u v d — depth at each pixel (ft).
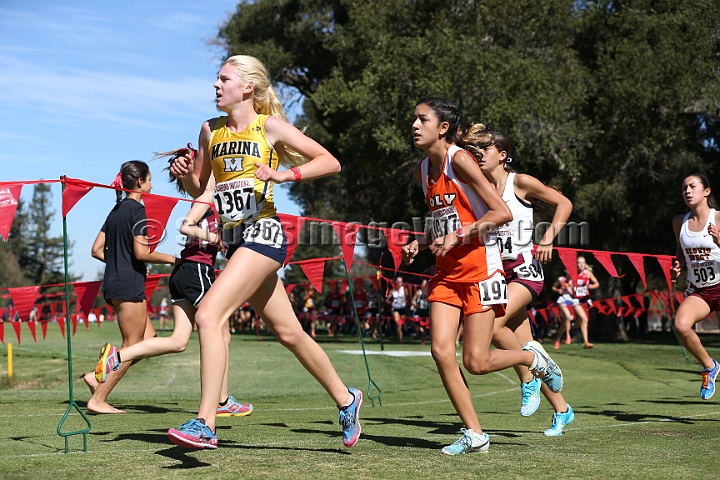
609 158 70.54
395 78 69.00
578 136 67.67
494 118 63.82
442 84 65.57
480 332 12.92
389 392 28.22
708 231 20.18
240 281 11.73
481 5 70.28
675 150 73.77
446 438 15.02
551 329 86.79
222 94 12.21
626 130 69.26
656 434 15.61
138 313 19.47
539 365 14.55
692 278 20.89
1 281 315.99
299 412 20.79
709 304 20.70
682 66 65.82
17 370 37.93
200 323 11.52
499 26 70.79
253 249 11.91
